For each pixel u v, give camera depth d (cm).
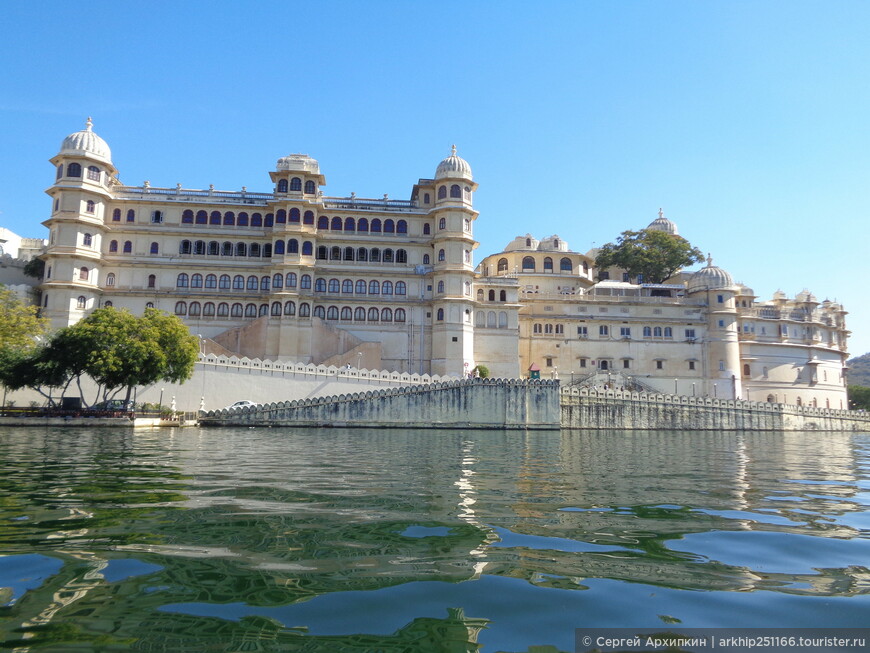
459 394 5381
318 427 5041
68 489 1438
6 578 740
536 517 1179
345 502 1314
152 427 4412
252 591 709
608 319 8138
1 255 7069
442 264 7238
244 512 1174
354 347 6794
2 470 1783
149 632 586
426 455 2653
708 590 737
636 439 4625
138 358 4353
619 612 657
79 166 6688
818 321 9412
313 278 7050
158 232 7012
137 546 902
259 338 6719
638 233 9544
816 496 1566
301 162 7319
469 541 969
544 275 8738
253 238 7200
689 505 1366
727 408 6400
